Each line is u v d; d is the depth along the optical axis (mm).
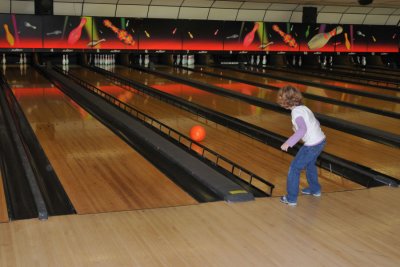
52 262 3172
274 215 4109
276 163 5961
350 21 18781
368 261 3320
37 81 11914
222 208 4238
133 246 3441
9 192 4848
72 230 3678
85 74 13516
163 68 15633
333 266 3242
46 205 4520
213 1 15992
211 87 11891
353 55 18734
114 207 4418
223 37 15477
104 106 8852
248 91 11289
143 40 14539
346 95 11133
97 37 13961
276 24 16031
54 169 5488
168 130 7441
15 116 8078
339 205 4402
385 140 7336
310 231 3801
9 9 13891
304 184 5133
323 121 8539
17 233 3590
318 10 17797
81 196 4684
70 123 7641
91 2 14742
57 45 13539
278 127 7742
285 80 13594
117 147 6391
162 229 3756
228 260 3279
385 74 15789
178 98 10188
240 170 5621
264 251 3432
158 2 15523
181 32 14953
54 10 14516
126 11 15383
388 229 3877
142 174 5355
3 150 6195
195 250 3410
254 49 15922
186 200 4617
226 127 7754
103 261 3207
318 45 16688
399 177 5512
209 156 6156
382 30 17328
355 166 5855
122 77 13094
